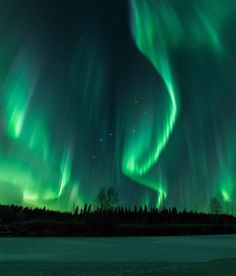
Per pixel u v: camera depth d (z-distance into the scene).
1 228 95.94
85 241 61.66
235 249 37.88
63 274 15.69
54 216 133.38
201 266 19.22
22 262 21.78
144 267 18.61
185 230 126.25
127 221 145.50
